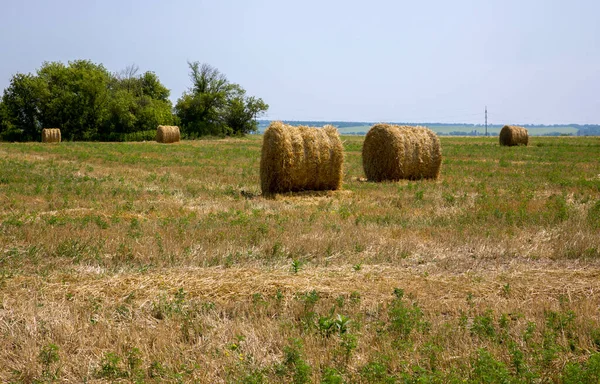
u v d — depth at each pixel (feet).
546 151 132.16
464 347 20.47
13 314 23.44
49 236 35.47
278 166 58.08
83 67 258.37
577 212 45.93
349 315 23.97
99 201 51.65
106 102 238.68
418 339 21.36
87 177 67.87
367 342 21.18
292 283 27.99
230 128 275.80
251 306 24.80
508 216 44.47
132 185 63.52
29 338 21.17
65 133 227.40
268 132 58.49
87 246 34.22
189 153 123.03
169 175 74.08
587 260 33.73
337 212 48.03
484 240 37.17
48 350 19.76
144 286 27.25
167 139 185.78
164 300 25.29
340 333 21.26
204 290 26.99
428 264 32.45
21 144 164.45
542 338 21.38
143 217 44.52
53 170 77.77
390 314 23.39
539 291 27.78
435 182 71.31
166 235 37.04
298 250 34.60
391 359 19.42
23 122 223.51
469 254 35.04
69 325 22.18
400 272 30.89
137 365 19.08
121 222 41.39
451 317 24.13
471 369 18.78
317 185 61.16
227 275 29.30
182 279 28.48
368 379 17.97
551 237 38.17
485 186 65.82
